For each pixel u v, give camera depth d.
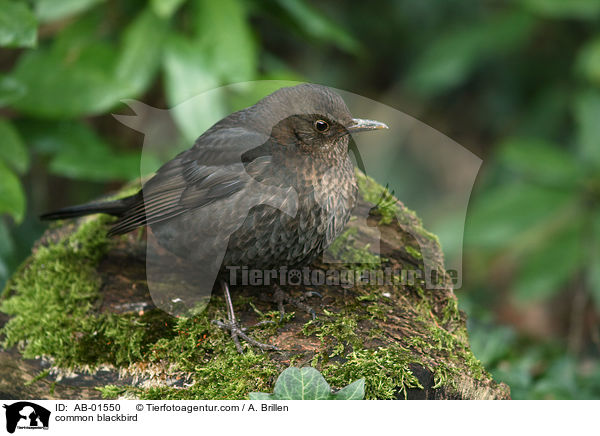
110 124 10.05
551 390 7.84
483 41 11.21
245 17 8.99
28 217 9.89
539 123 11.75
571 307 11.88
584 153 9.91
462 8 12.70
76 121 8.35
